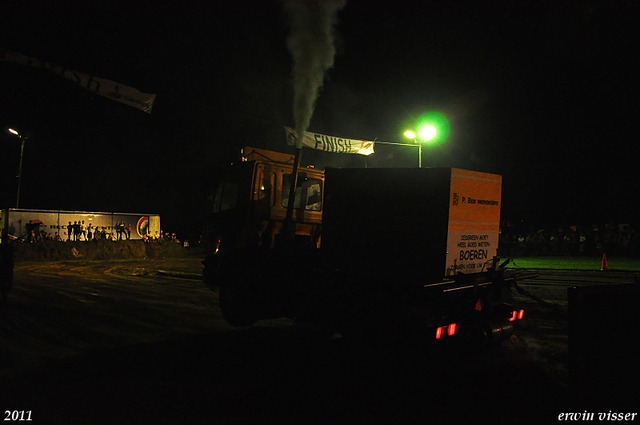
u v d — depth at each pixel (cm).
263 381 477
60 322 770
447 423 373
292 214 720
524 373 494
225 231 763
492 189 566
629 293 324
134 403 416
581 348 299
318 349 604
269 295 668
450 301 521
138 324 760
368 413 394
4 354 573
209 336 676
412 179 523
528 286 1187
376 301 532
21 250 2373
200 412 396
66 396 432
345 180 575
